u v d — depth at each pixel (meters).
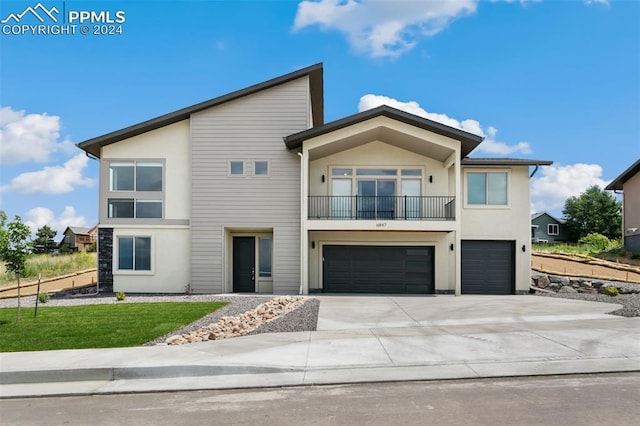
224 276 18.83
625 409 5.59
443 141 17.70
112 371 7.43
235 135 18.95
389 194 19.52
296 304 14.38
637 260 24.92
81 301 16.34
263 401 6.16
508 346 8.70
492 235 19.19
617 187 29.97
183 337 9.57
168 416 5.68
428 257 19.25
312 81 20.25
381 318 11.91
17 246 11.62
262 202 18.80
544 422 5.18
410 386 6.69
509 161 19.09
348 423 5.27
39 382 7.35
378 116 17.67
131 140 19.39
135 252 19.16
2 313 13.07
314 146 17.88
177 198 19.23
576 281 18.16
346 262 19.30
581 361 7.72
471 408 5.70
